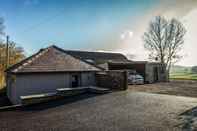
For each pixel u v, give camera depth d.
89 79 18.42
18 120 8.15
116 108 9.51
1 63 30.77
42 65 16.20
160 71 29.98
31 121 7.91
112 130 6.43
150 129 6.34
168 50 42.06
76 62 19.16
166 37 42.09
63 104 11.21
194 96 12.71
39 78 15.42
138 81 23.75
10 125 7.42
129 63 28.78
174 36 41.84
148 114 8.16
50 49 20.08
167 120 7.19
